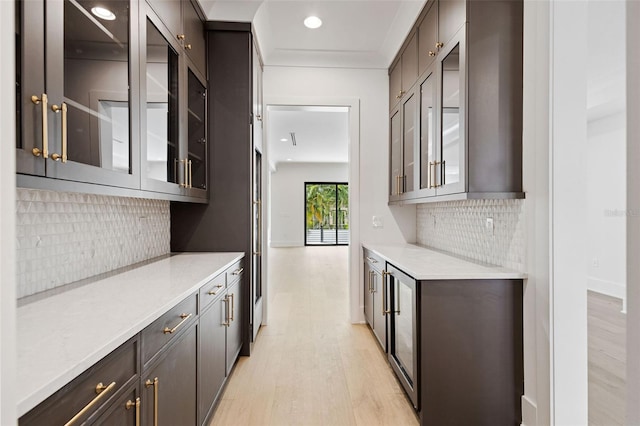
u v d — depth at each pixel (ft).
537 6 5.57
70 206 4.94
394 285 7.66
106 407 2.87
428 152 7.99
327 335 10.47
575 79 5.25
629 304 2.16
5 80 1.47
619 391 4.51
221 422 6.20
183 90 6.88
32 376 2.21
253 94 9.28
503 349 5.96
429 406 5.89
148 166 5.23
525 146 5.95
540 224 5.50
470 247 8.02
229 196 8.86
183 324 4.67
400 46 10.23
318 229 38.19
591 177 4.99
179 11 6.63
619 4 4.51
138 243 7.06
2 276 1.45
